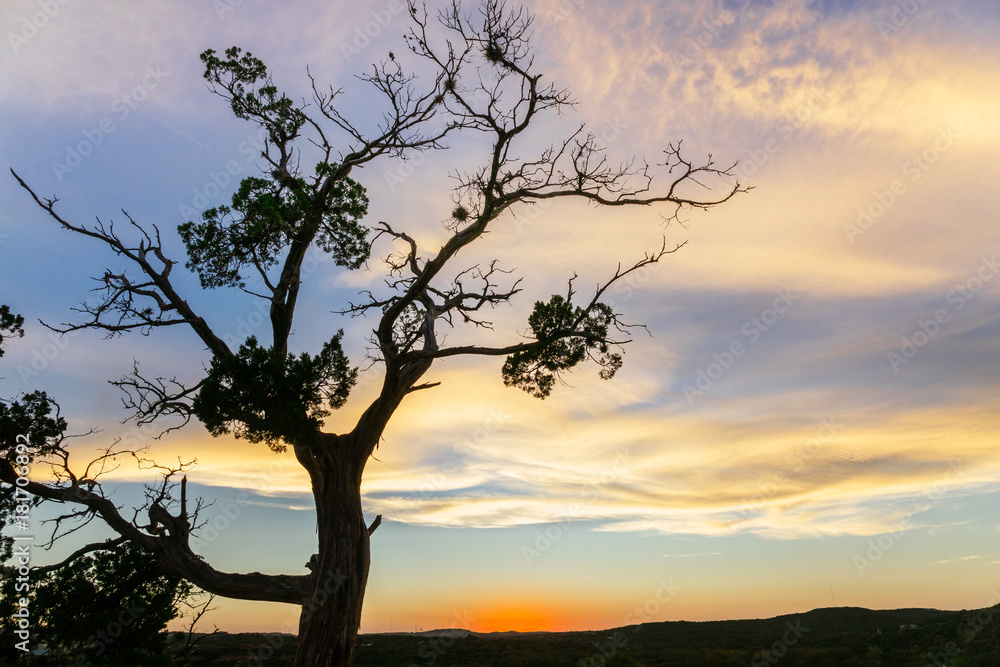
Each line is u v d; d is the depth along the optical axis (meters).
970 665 26.98
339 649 13.83
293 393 13.62
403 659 36.53
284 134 17.23
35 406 15.62
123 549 17.97
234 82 16.97
